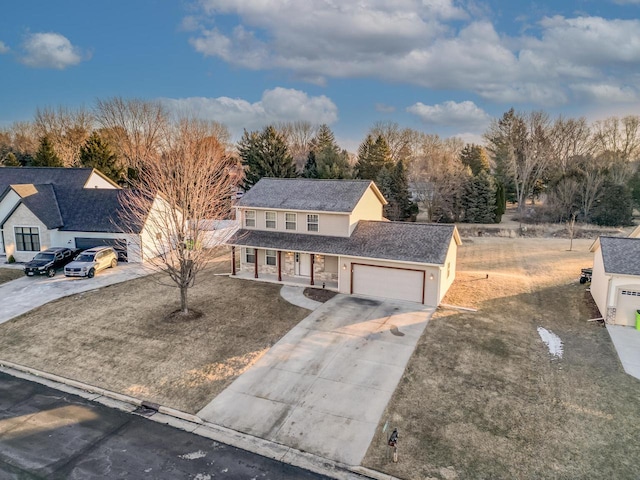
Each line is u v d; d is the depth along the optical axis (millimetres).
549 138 67125
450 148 82625
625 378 15891
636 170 60688
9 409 14406
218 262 33344
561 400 14562
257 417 13914
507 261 35312
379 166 59000
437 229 25703
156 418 13992
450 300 24516
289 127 98562
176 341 19219
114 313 22359
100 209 33656
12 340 19438
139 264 31953
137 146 70000
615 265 20828
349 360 17438
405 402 14547
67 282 27453
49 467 11609
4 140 85688
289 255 28766
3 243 33281
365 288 25266
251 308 23078
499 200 54219
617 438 12617
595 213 51594
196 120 57406
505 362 17188
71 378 16375
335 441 12727
